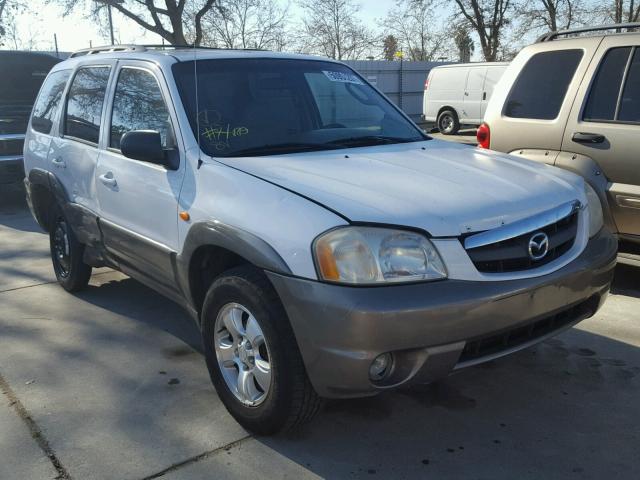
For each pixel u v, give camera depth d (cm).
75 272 507
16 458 296
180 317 473
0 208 952
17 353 414
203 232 310
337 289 254
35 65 1021
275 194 287
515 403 337
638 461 285
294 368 276
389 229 259
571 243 313
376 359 257
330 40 3453
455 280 262
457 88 1988
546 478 274
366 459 290
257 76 392
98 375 380
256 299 282
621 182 479
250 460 291
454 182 303
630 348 398
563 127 508
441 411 330
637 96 474
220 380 321
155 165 362
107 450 301
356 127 404
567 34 566
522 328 285
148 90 385
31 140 552
